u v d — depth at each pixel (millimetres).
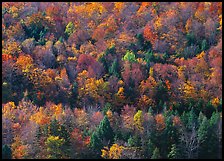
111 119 160125
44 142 145250
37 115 158250
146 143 145875
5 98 177000
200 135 146000
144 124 154375
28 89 185125
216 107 176750
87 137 148875
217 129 148000
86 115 162125
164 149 145500
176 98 186875
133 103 187000
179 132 148750
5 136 148500
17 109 164000
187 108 179250
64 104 181750
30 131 148750
